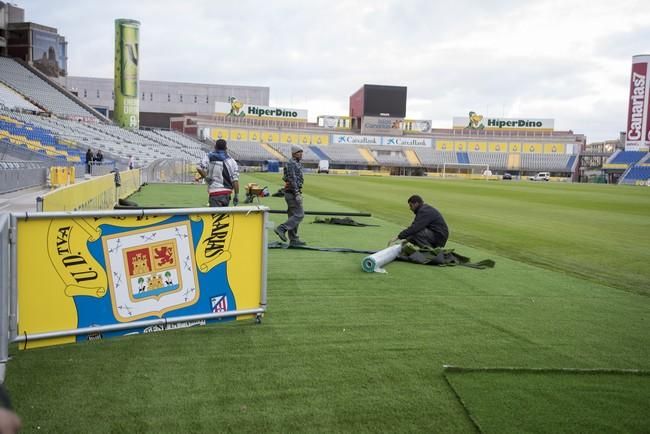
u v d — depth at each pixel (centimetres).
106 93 8212
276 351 404
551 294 636
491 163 8769
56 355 384
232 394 329
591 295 641
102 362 374
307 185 3516
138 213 404
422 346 426
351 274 696
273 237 1012
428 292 614
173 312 433
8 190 1705
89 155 2912
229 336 437
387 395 334
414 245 849
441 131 9194
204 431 285
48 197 593
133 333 412
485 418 305
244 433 284
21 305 366
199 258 441
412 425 298
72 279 385
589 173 8244
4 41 5681
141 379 347
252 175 4866
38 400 313
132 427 286
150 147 4834
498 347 430
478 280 695
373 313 517
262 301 474
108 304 402
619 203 2606
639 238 1263
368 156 8569
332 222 1295
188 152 5447
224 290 457
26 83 5312
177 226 427
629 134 7325
